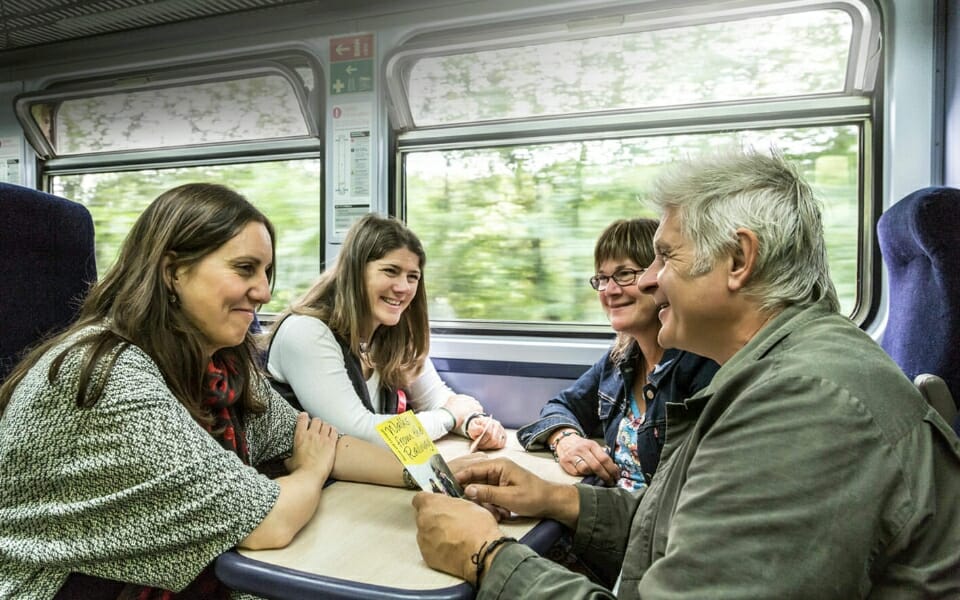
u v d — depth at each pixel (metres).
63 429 0.98
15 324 1.57
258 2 2.69
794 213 0.84
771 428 0.71
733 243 0.85
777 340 0.83
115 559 0.97
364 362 2.01
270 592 0.91
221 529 0.98
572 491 1.18
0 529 1.01
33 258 1.61
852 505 0.65
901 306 1.71
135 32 2.96
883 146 2.12
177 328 1.12
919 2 2.05
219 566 0.96
